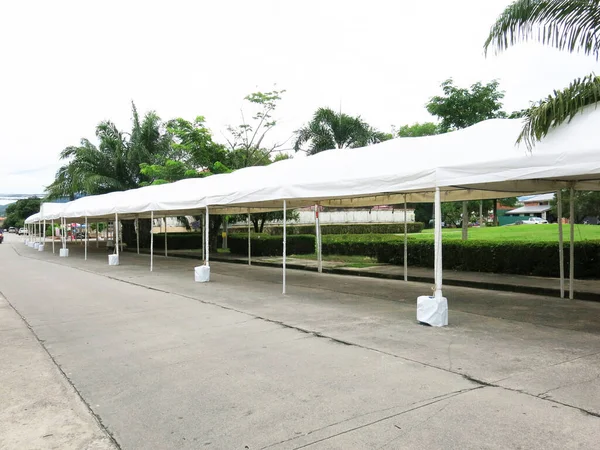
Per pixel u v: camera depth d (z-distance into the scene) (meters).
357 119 23.00
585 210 23.64
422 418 4.00
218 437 3.76
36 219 32.41
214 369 5.43
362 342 6.50
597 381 4.79
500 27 8.12
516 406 4.19
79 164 31.47
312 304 9.52
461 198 11.88
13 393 4.83
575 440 3.54
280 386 4.84
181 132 23.97
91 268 17.91
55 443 3.74
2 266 19.48
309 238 22.44
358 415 4.09
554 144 6.17
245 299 10.22
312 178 9.67
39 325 7.97
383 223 34.88
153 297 10.67
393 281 13.07
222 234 26.31
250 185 11.55
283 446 3.58
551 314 8.19
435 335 6.82
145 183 29.14
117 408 4.39
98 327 7.73
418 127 38.25
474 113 17.33
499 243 13.20
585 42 7.70
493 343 6.32
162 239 30.81
